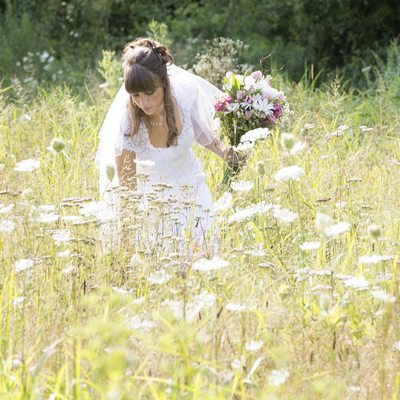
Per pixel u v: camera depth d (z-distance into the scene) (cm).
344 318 404
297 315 416
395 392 339
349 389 348
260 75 664
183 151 638
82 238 488
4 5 2223
